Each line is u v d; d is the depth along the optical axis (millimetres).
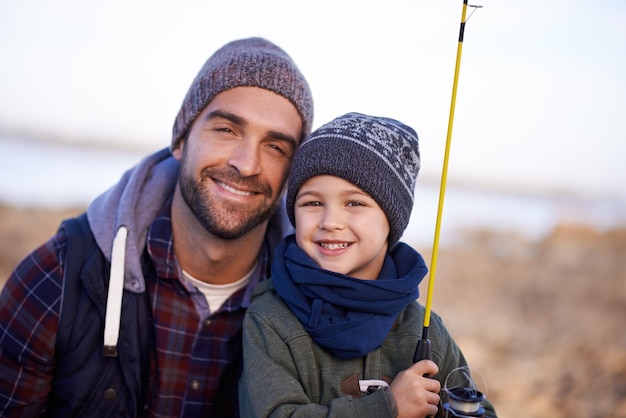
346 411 2180
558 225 15992
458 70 2357
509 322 7688
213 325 2834
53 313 2697
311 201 2525
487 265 11391
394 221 2541
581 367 6066
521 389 5469
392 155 2518
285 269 2586
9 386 2705
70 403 2672
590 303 9242
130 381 2672
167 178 2990
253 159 2721
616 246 14625
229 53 2861
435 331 2588
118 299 2684
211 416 2791
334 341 2363
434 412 2223
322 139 2516
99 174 15914
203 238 2773
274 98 2787
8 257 7730
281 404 2242
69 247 2775
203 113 2826
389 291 2420
